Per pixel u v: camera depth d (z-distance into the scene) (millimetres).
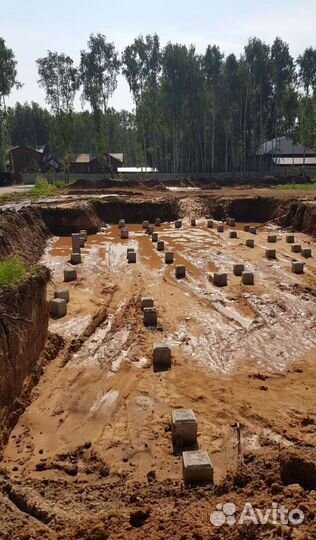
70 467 9180
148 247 29484
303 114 57188
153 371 13344
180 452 9789
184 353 14516
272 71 61875
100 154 61375
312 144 57594
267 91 64062
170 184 55719
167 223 38625
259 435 10312
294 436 10133
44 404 11609
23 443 10078
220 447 9914
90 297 19344
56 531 6996
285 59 63219
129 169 69688
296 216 35062
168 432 10523
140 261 25906
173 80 58625
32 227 30672
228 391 12266
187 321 16938
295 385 12633
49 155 82688
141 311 17781
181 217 40062
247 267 24125
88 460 9539
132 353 14383
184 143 65812
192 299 19297
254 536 6453
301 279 21938
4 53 54562
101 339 15383
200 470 8375
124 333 15844
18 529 7000
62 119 56938
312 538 6320
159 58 60250
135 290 20438
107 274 23234
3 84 55312
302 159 70438
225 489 7930
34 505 7781
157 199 41000
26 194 43219
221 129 64438
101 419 11055
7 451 9750
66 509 7750
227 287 20844
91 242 31516
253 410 11305
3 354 10742
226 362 14023
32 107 100688
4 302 11648
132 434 10453
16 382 11289
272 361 14109
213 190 50000
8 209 29938
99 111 58875
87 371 13305
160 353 13609
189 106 61250
